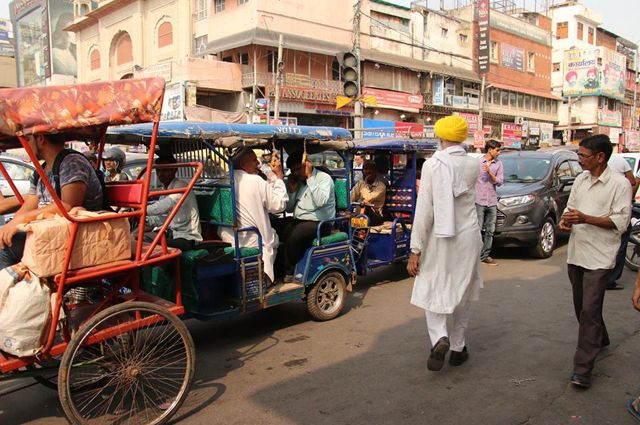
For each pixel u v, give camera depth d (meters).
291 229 5.21
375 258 6.85
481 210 7.70
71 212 3.22
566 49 48.34
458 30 33.09
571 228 3.96
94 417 3.35
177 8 26.30
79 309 3.55
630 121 56.34
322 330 5.13
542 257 8.42
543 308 5.62
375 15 28.19
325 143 5.48
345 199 5.68
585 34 50.06
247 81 23.17
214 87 22.86
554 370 4.02
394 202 7.26
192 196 4.74
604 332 4.36
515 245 8.24
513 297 6.07
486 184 7.66
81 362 3.20
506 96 37.81
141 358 3.44
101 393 3.68
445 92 31.66
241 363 4.35
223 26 24.36
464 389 3.74
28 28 41.62
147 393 3.67
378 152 6.91
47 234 2.98
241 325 5.38
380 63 27.08
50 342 3.03
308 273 5.19
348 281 5.68
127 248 3.38
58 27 38.28
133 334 3.38
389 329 5.10
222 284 4.64
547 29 44.56
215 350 4.67
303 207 5.30
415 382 3.88
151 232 4.82
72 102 2.96
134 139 4.70
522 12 43.12
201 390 3.83
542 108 42.72
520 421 3.28
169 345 3.65
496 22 36.78
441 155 3.75
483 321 5.23
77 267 3.13
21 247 3.34
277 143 5.57
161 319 3.37
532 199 8.20
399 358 4.35
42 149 3.49
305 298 5.34
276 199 4.80
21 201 3.99
